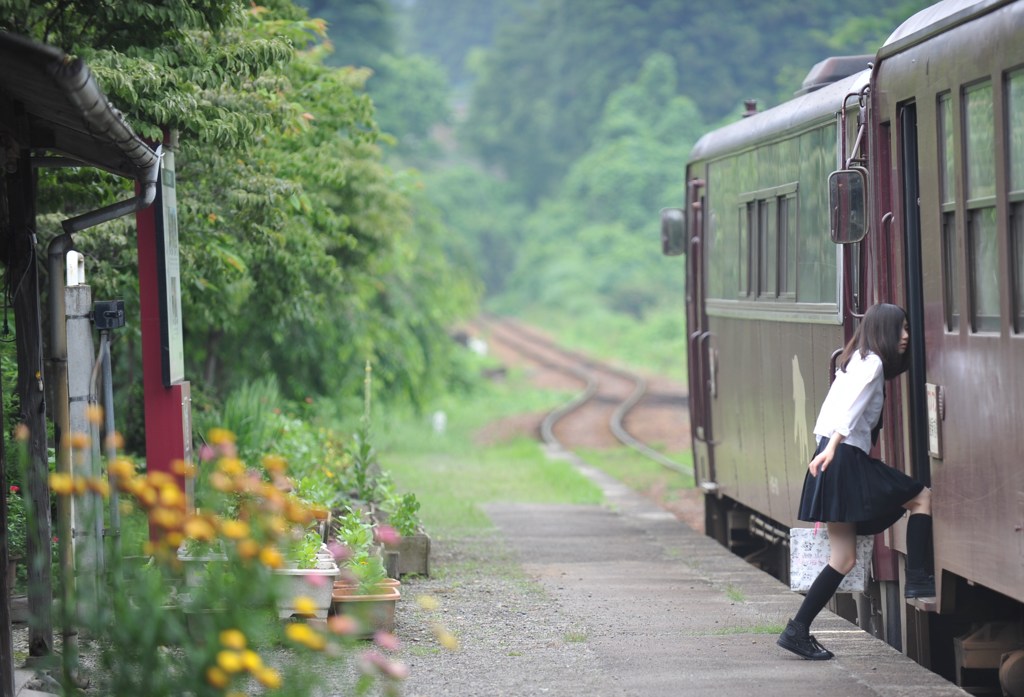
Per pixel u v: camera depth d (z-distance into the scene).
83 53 26.86
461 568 35.38
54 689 20.47
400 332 77.56
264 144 38.38
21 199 21.39
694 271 43.94
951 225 22.53
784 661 23.33
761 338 35.22
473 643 25.11
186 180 36.34
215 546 16.80
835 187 25.30
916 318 24.64
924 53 23.45
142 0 27.16
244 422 44.53
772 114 35.12
